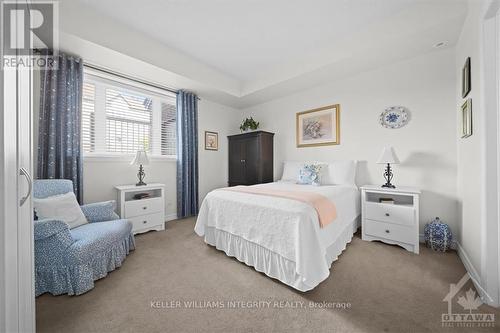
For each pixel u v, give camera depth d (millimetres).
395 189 2297
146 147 3283
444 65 2334
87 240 1599
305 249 1459
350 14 2088
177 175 3580
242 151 4027
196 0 1908
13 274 752
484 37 1420
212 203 2246
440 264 1896
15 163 765
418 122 2494
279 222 1637
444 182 2338
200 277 1730
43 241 1468
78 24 1983
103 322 1229
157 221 2953
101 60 2453
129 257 2105
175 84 3215
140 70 2705
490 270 1361
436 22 1890
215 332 1159
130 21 2217
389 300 1406
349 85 3033
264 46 2668
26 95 874
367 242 2426
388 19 2143
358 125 2955
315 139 3416
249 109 4457
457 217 2244
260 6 1973
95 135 2725
